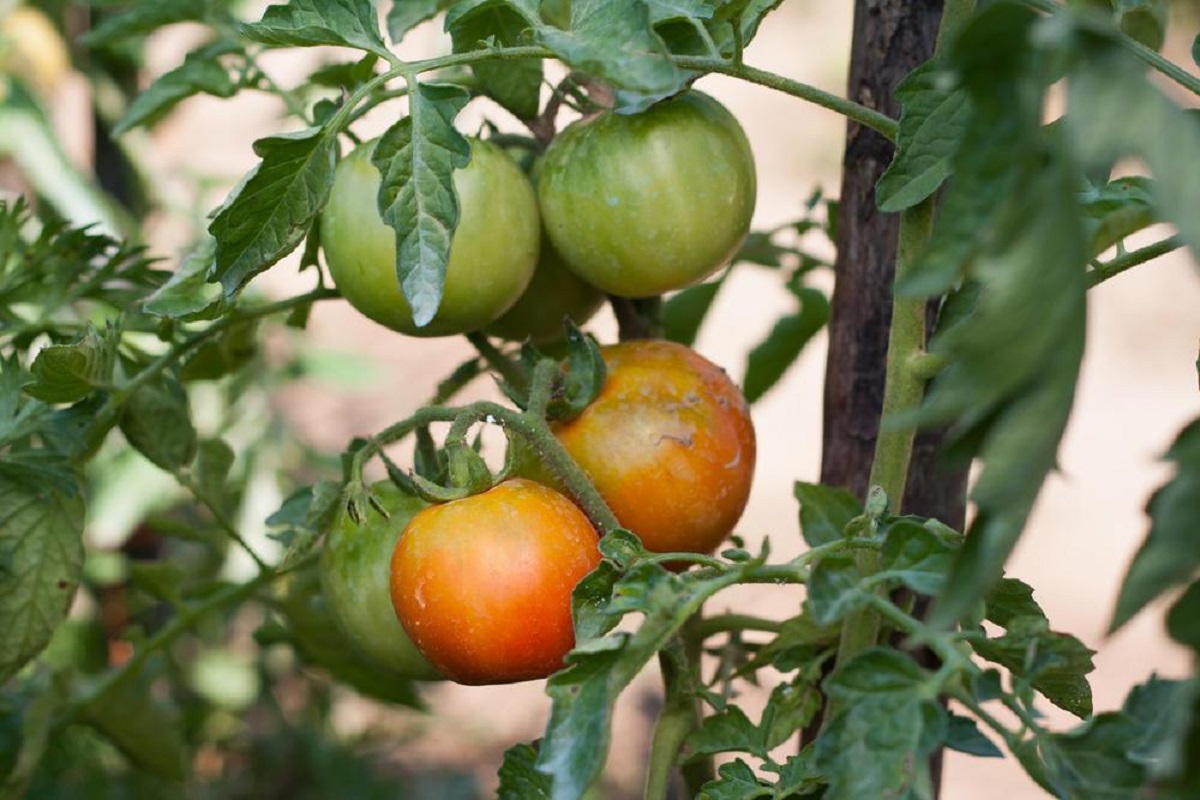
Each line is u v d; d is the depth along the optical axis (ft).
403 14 2.90
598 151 2.64
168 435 2.95
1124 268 2.41
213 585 3.24
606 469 2.64
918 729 2.19
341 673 3.33
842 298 2.86
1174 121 1.87
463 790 5.73
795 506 8.11
